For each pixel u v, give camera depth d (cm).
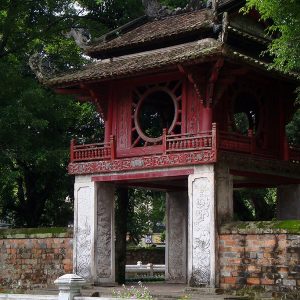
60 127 3300
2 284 2642
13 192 3722
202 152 2064
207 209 2048
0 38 3275
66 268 2444
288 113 2445
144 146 2267
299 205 2441
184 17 2462
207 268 2031
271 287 1911
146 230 5753
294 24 1764
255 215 3316
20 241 2611
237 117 3005
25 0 3067
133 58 2377
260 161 2234
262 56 2377
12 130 2902
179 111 2216
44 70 2447
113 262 2381
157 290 2170
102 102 2397
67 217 3997
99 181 2350
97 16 3247
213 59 1980
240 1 2272
